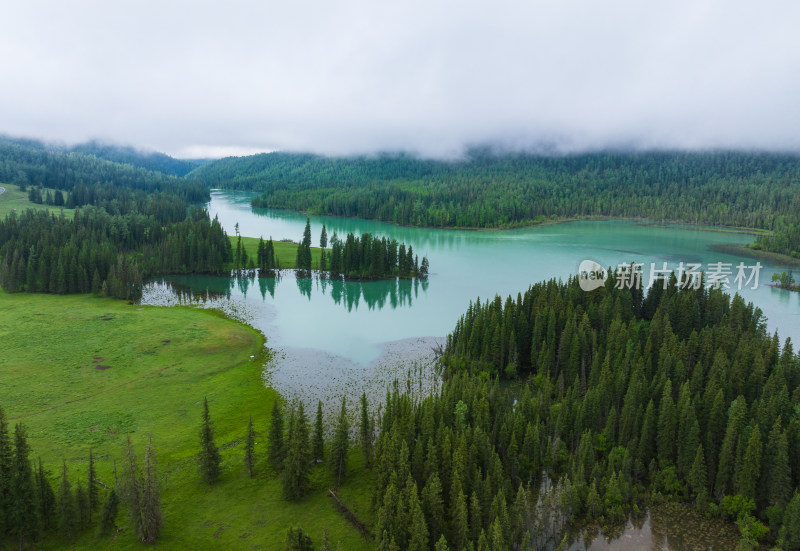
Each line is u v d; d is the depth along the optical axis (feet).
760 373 269.23
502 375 352.08
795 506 192.54
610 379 274.77
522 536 193.16
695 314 382.01
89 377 323.98
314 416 285.02
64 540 185.98
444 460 209.87
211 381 327.47
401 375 347.77
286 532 192.44
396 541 179.52
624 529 208.85
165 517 199.41
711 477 226.38
